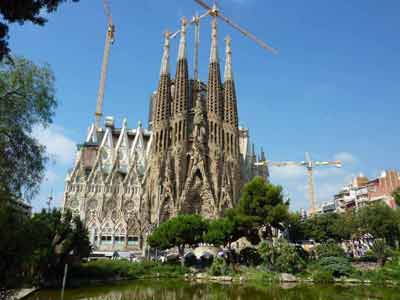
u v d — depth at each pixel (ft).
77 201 380.17
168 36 455.63
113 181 391.65
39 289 140.56
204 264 245.86
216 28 456.04
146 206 358.64
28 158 85.81
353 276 181.68
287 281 185.98
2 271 78.64
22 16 46.32
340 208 563.07
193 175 366.63
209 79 419.33
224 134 399.65
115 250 343.05
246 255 235.81
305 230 337.11
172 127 395.14
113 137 464.24
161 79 423.64
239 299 120.57
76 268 172.45
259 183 242.17
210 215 351.05
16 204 84.38
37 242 89.35
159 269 222.48
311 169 648.38
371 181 456.45
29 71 88.89
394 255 207.41
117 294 131.54
